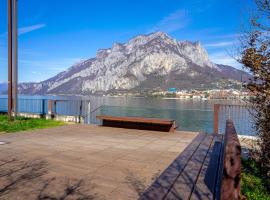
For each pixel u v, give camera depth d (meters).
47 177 4.22
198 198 3.13
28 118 12.24
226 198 2.50
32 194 3.55
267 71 4.45
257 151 4.92
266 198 3.70
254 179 4.43
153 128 9.27
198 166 4.44
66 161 5.15
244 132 7.26
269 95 4.41
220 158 4.98
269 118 4.43
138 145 6.72
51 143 6.91
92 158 5.39
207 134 8.01
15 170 4.56
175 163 4.63
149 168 4.73
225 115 8.12
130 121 9.41
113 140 7.39
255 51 4.56
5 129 9.17
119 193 3.61
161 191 3.32
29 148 6.27
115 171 4.55
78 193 3.60
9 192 3.61
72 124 10.78
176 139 7.60
